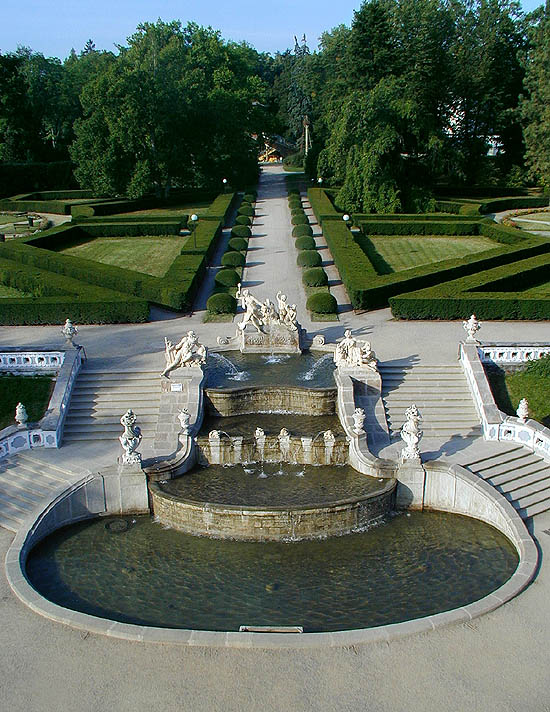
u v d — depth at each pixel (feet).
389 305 135.95
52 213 251.80
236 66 314.14
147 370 101.04
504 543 71.92
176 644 52.39
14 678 49.08
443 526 75.97
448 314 125.59
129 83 231.50
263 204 261.85
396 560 68.49
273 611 59.77
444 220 205.57
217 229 195.72
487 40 262.47
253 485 78.28
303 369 103.91
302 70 403.34
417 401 96.43
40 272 146.72
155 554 69.62
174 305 133.39
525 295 127.34
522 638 53.36
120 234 203.10
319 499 74.28
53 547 71.26
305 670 49.39
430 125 218.79
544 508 75.66
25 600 58.70
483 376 96.84
